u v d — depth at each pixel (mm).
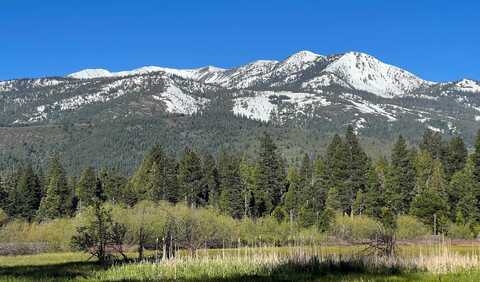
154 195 128875
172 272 36625
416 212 107312
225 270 36938
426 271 34938
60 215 127750
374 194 121750
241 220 101875
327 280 31938
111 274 37469
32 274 39344
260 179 133125
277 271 35750
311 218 101312
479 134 122000
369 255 39812
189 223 76875
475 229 105312
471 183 116562
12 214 131750
